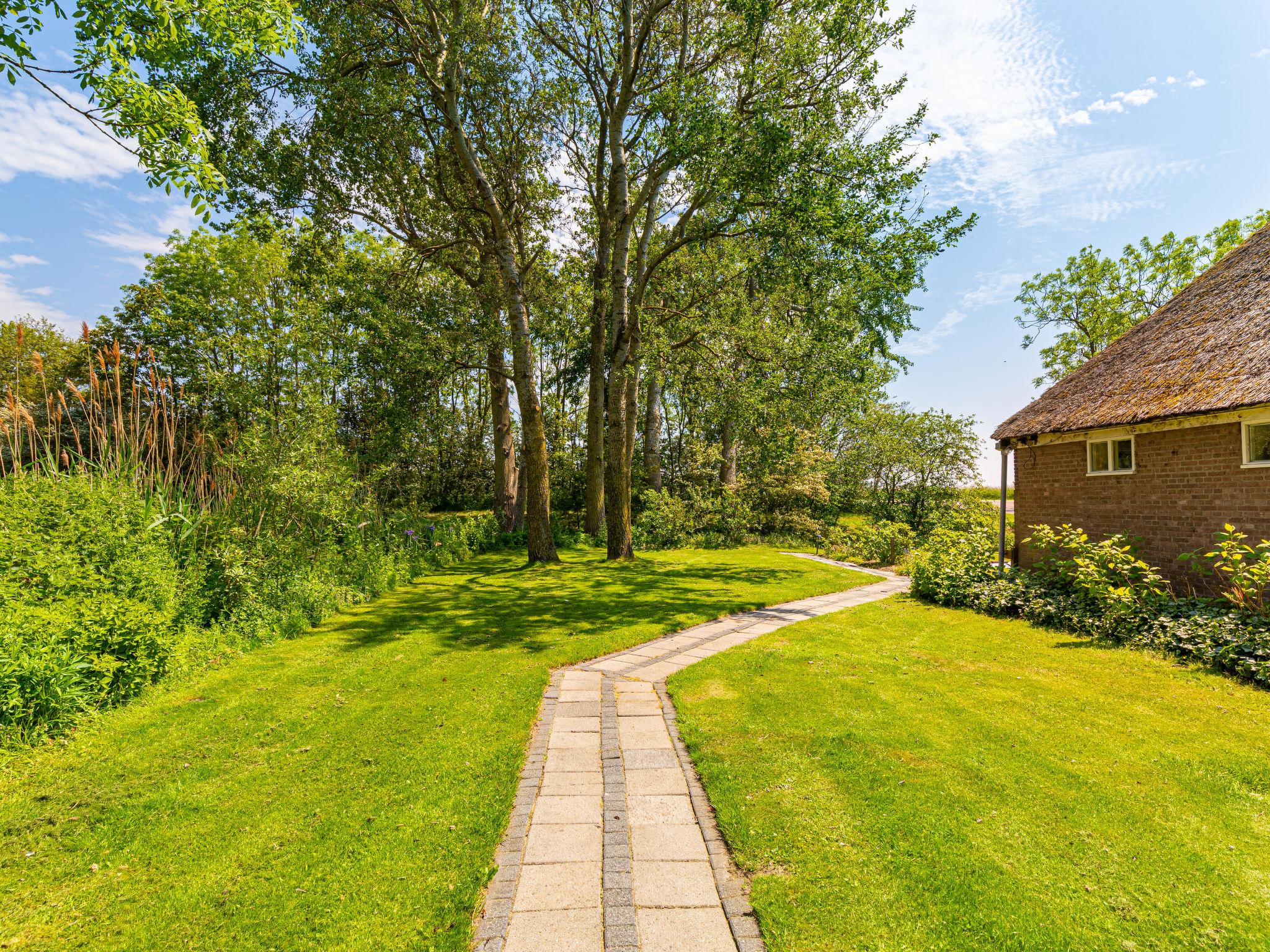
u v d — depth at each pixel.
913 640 7.37
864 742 4.39
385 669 6.21
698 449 23.97
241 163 12.90
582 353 24.86
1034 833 3.25
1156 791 3.67
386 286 14.80
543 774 4.09
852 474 24.56
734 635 7.84
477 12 12.85
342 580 9.82
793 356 13.79
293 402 9.11
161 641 5.58
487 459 30.56
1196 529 7.90
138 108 5.28
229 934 2.58
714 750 4.36
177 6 5.45
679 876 2.99
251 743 4.46
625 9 13.47
